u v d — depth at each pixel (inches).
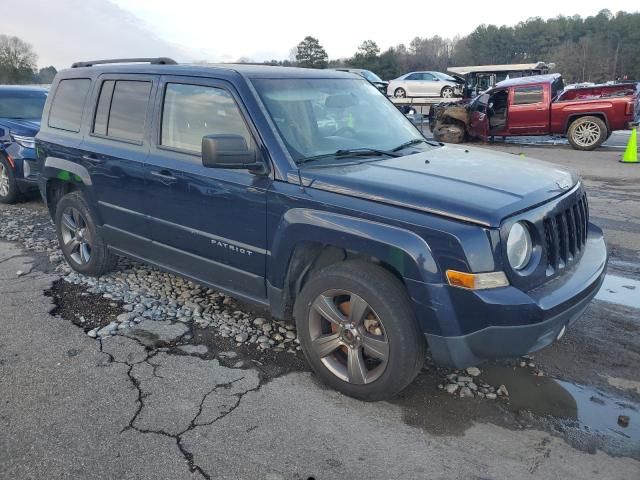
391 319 118.7
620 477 105.3
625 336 161.5
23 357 149.1
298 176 132.2
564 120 606.2
